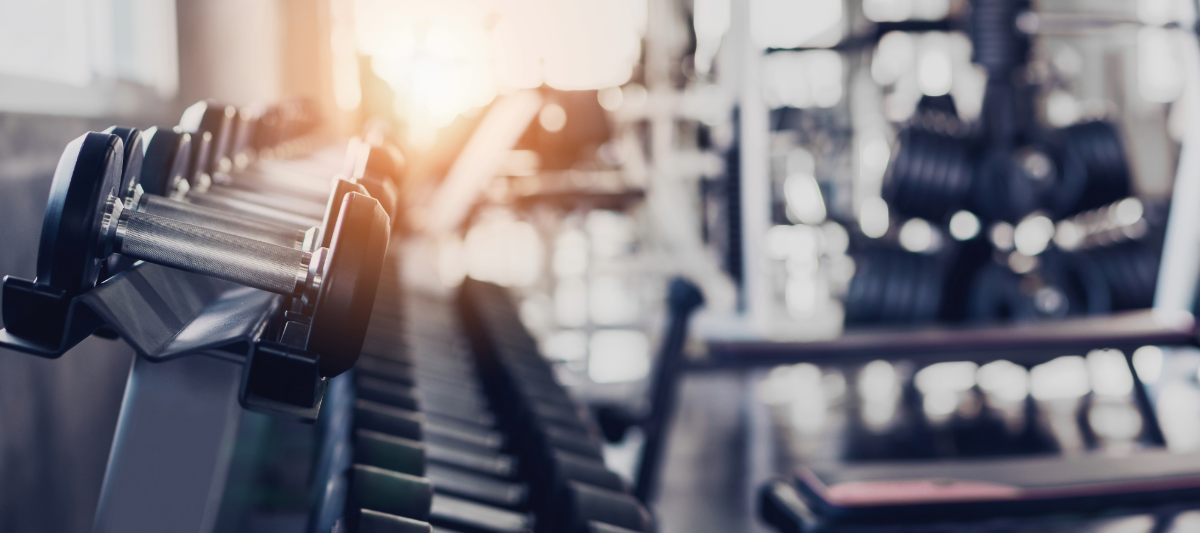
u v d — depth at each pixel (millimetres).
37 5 1294
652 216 4203
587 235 4375
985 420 3635
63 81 1309
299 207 770
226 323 484
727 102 3191
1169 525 2377
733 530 2463
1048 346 2393
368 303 416
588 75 5586
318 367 420
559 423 1188
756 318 2953
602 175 4559
